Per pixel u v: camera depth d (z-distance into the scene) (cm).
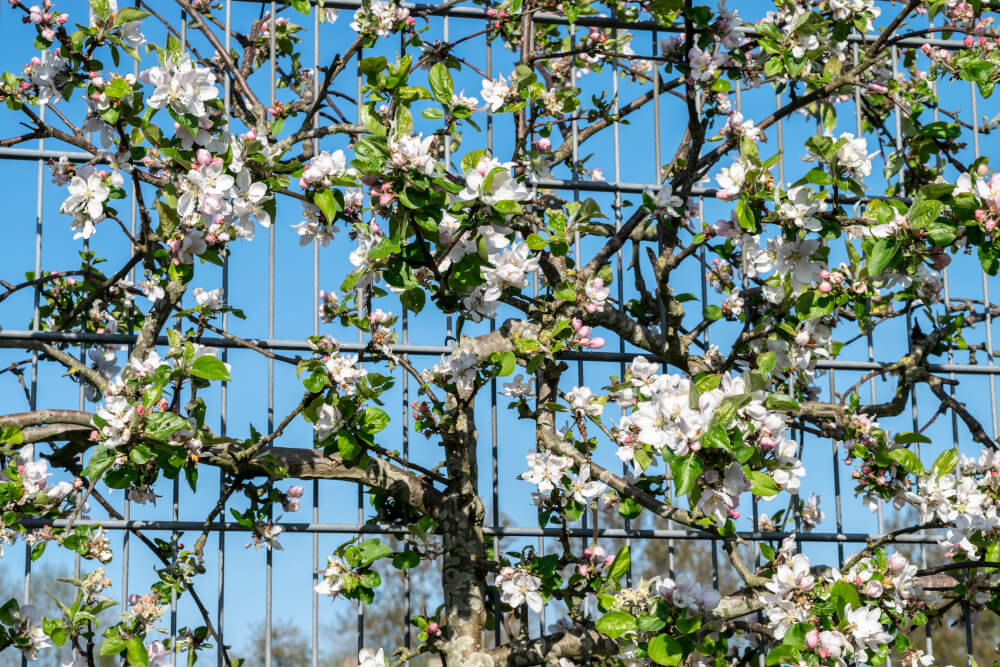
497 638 422
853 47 462
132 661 368
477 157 334
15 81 371
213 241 371
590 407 393
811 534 423
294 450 419
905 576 387
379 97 408
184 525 388
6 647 372
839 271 407
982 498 393
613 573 398
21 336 388
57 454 437
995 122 473
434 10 436
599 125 523
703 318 443
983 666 1141
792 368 424
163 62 351
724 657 417
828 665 352
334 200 360
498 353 392
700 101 477
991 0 437
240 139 372
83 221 367
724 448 304
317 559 400
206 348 363
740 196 365
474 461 445
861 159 375
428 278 369
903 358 451
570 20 432
